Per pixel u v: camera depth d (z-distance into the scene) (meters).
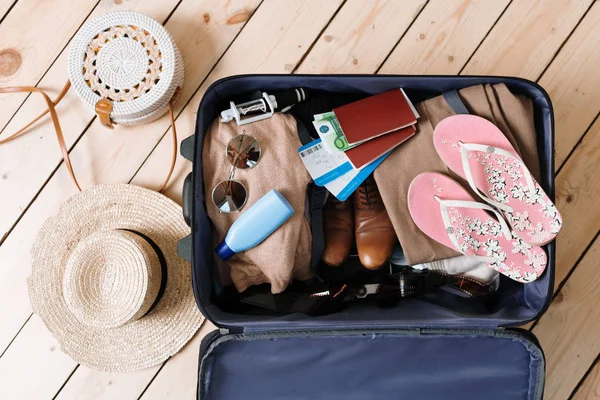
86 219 1.09
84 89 1.05
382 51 1.14
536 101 0.93
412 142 0.93
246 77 0.91
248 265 0.93
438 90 0.96
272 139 0.93
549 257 0.90
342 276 1.03
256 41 1.15
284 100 0.94
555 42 1.13
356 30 1.14
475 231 0.92
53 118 1.08
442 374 0.91
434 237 0.91
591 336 1.10
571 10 1.13
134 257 0.97
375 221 0.99
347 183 0.92
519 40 1.13
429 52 1.14
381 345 0.88
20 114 1.15
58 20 1.15
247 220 0.88
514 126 0.91
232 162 0.91
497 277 0.98
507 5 1.13
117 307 0.97
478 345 0.89
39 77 1.15
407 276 0.96
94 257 0.98
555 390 1.10
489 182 0.92
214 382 0.90
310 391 0.92
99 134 1.15
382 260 0.98
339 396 0.92
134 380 1.12
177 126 1.15
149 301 0.99
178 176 1.14
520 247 0.91
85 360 1.09
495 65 1.13
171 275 1.08
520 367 0.90
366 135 0.90
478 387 0.91
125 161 1.14
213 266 0.94
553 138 0.90
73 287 0.97
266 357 0.89
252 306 0.94
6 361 1.12
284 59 1.15
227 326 0.86
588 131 1.12
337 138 0.92
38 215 1.14
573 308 1.11
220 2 1.15
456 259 0.95
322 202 0.95
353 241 1.03
